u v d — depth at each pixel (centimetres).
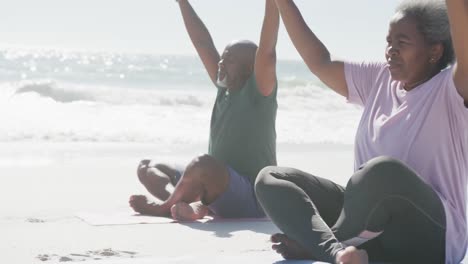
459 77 475
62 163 1251
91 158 1335
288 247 513
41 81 2630
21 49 6178
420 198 468
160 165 865
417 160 495
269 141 819
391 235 489
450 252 487
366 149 521
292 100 2942
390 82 523
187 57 5722
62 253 603
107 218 778
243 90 809
